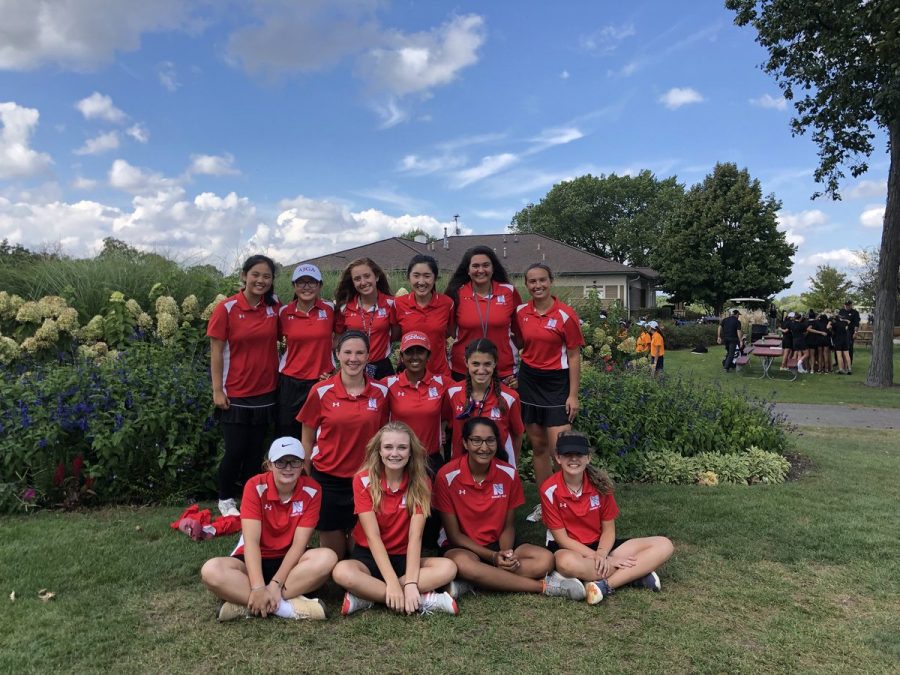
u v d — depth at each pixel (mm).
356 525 3717
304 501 3502
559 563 3580
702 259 41062
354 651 2889
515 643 2998
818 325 18500
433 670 2742
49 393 5043
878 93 14023
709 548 4305
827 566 4027
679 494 5578
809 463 7145
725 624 3219
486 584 3531
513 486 3869
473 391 4203
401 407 4055
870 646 3012
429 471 3912
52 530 4238
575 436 3740
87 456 4906
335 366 4828
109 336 6648
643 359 10461
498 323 4734
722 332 19688
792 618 3297
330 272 11844
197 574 3654
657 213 59688
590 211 60812
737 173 41219
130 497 4922
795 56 15719
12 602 3232
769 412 8000
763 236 40625
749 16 15984
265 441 5379
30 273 8266
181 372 5594
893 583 3762
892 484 6199
